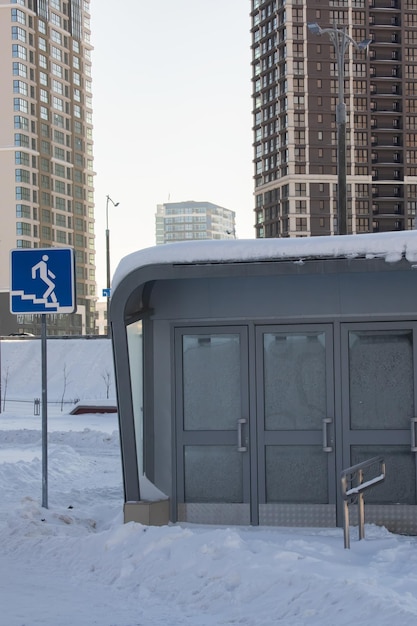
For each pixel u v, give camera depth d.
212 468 9.07
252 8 136.25
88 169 135.75
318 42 126.38
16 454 17.62
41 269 9.93
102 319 181.38
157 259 8.21
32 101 119.94
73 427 25.44
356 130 126.69
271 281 8.98
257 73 135.50
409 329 8.80
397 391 8.84
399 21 128.75
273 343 9.03
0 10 117.00
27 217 117.75
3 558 7.68
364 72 127.44
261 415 8.97
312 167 126.06
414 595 5.68
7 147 117.00
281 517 8.90
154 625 5.37
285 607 5.58
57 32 127.88
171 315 9.12
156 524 8.76
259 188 134.88
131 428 8.55
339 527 8.77
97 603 6.07
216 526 8.83
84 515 10.12
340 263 8.09
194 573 6.51
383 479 7.97
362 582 5.79
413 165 128.38
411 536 8.50
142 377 9.76
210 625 5.36
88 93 137.00
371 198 126.81
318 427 8.92
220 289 9.04
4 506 10.81
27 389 45.97
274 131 130.00
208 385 9.11
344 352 8.87
